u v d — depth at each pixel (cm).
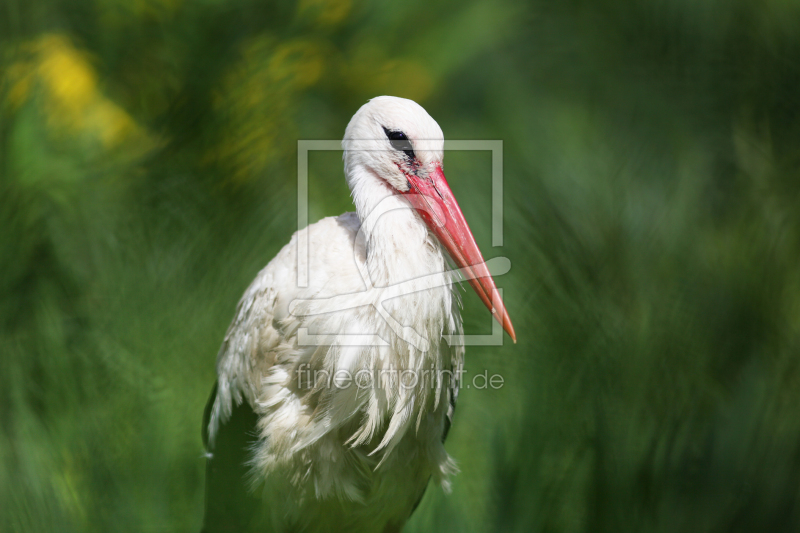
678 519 501
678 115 834
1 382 643
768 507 482
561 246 729
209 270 827
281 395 477
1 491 570
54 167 779
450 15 965
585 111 946
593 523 532
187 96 905
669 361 604
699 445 516
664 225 714
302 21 917
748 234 652
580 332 670
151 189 870
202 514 602
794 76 754
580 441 591
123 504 595
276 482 488
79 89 854
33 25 843
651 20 890
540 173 812
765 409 512
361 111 497
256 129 900
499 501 583
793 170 688
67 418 645
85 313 739
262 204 891
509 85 997
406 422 468
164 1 894
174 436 654
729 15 816
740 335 592
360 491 497
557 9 1005
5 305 690
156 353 727
